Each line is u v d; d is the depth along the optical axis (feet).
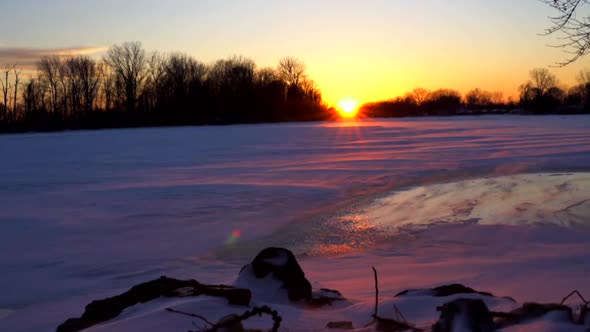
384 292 21.21
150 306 12.92
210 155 113.39
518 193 59.26
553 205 51.49
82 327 13.24
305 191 63.26
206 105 337.52
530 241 37.50
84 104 322.75
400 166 86.28
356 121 367.25
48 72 314.35
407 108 553.64
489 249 35.37
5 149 139.03
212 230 44.42
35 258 36.55
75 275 32.53
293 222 47.32
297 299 13.97
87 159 109.09
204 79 354.13
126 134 207.51
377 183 69.21
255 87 365.81
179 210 52.65
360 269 30.04
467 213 49.32
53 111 313.73
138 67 331.36
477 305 10.24
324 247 38.86
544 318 10.34
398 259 33.30
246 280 14.14
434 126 242.99
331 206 54.54
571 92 412.98
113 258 36.29
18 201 59.00
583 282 21.48
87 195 62.23
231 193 62.23
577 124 237.45
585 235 38.93
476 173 77.00
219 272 32.14
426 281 24.20
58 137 193.57
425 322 11.71
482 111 521.65
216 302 12.12
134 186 68.69
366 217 49.06
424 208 52.70
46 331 20.36
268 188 65.51
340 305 14.44
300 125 289.33
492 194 59.21
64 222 47.78
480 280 23.56
